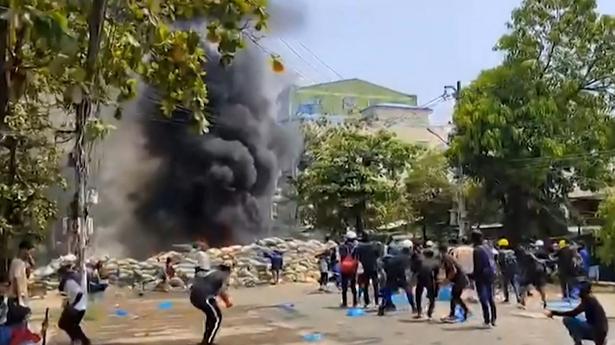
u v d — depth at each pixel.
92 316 18.30
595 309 11.23
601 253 28.78
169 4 9.58
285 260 31.33
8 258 16.77
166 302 23.09
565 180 33.19
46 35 4.50
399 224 40.62
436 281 16.95
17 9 4.53
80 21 8.78
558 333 14.35
